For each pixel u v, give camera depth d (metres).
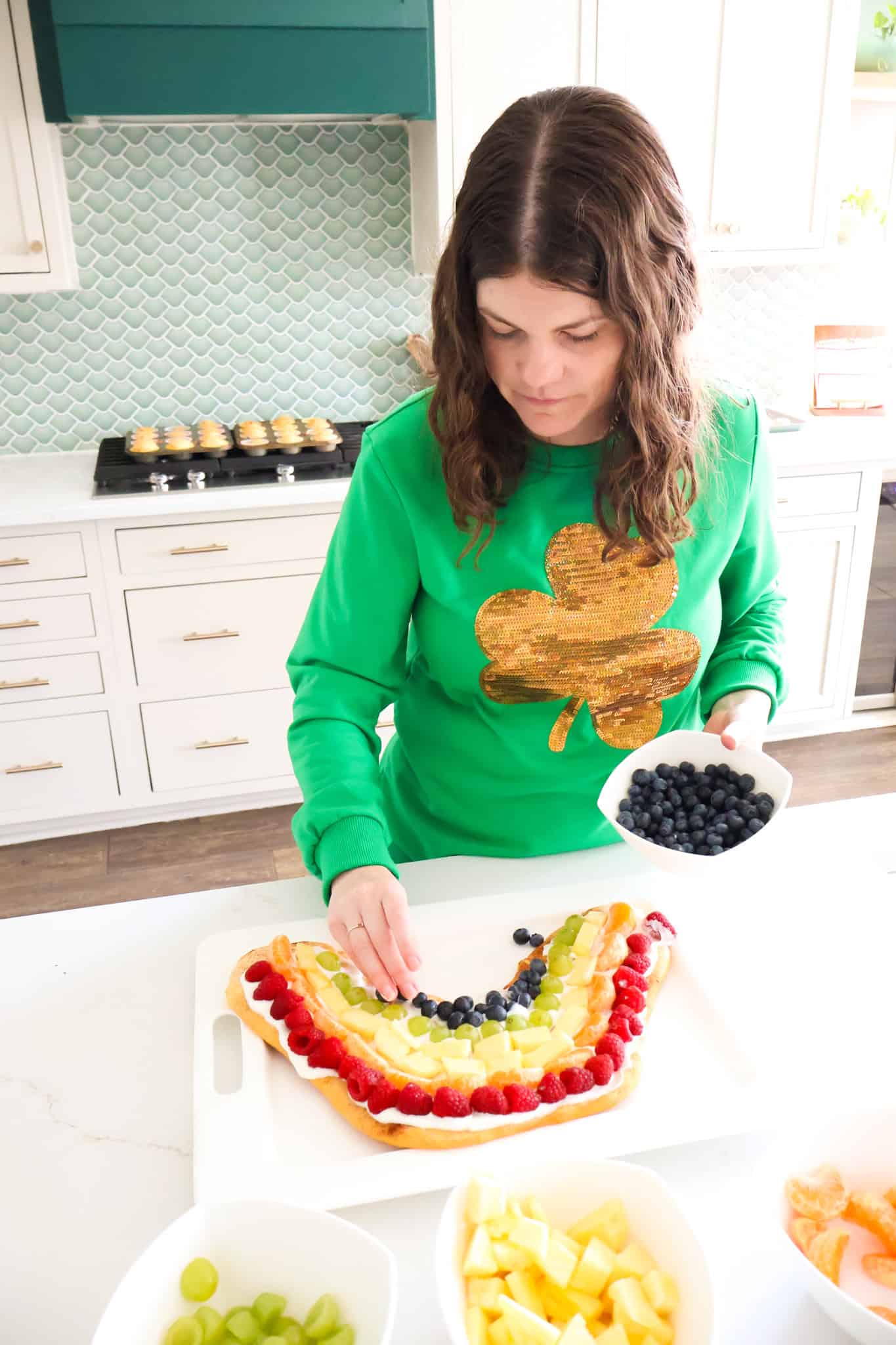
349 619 1.09
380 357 3.18
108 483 2.68
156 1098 0.85
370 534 1.05
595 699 1.11
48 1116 0.83
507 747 1.13
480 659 1.08
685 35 2.67
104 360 2.99
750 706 1.13
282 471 2.71
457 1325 0.58
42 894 2.67
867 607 3.30
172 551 2.63
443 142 2.62
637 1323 0.60
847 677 3.28
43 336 2.93
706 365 1.02
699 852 0.94
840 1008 0.91
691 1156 0.79
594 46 2.62
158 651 2.72
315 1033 0.87
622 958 0.95
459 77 2.57
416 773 1.21
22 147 2.49
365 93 2.46
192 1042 0.90
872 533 3.08
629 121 0.82
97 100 2.35
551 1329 0.59
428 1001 0.91
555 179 0.80
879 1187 0.72
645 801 1.01
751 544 1.17
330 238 3.01
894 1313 0.64
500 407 0.99
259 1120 0.81
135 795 2.86
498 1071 0.83
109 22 2.28
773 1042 0.87
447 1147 0.78
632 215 0.82
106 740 2.79
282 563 2.72
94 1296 0.69
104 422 3.05
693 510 1.07
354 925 0.91
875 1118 0.72
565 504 1.04
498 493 1.01
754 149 2.83
